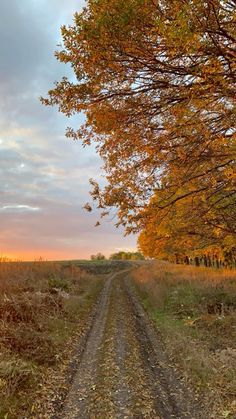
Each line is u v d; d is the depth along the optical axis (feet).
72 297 63.21
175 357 32.53
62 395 25.07
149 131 20.75
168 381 27.22
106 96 20.04
